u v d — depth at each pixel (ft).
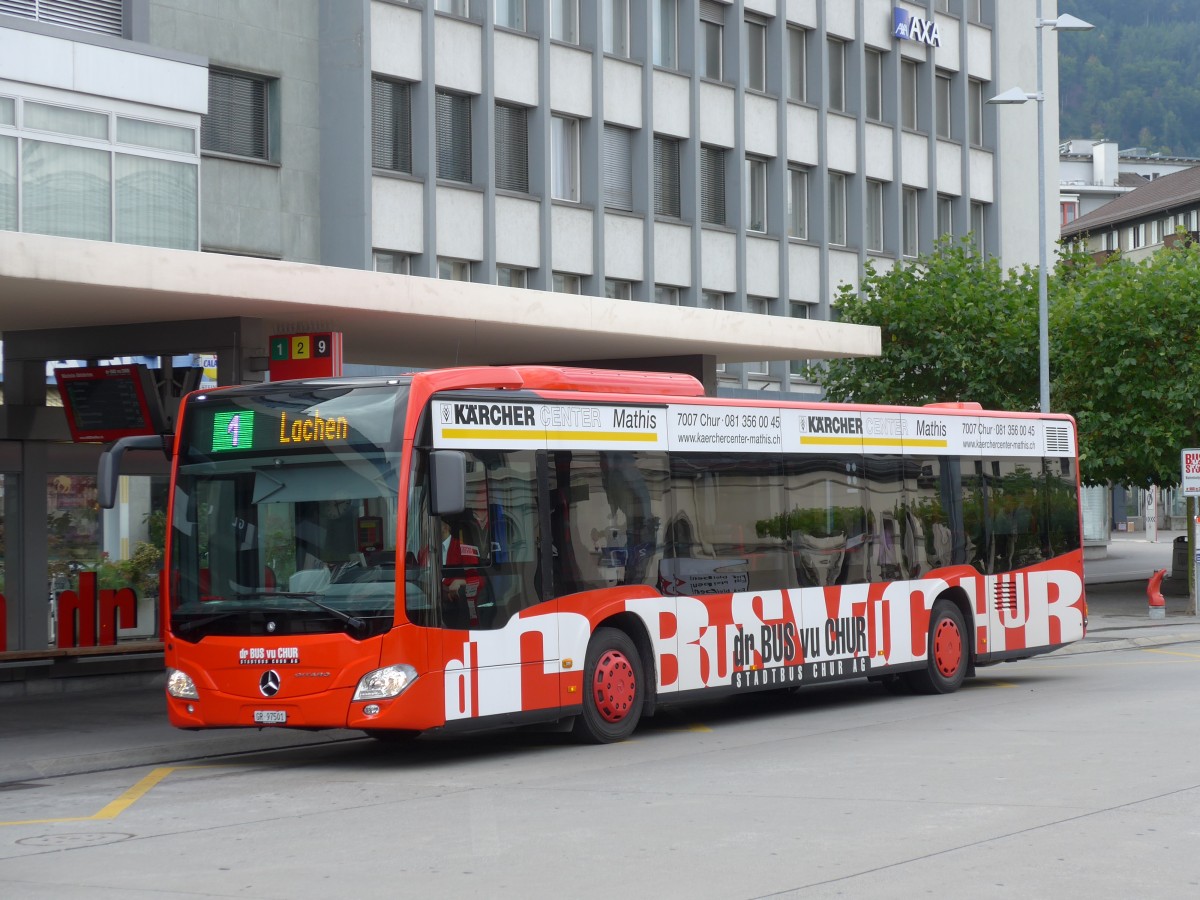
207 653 45.65
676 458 53.11
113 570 70.59
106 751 49.62
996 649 66.18
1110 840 31.12
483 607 46.16
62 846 34.19
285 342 63.16
